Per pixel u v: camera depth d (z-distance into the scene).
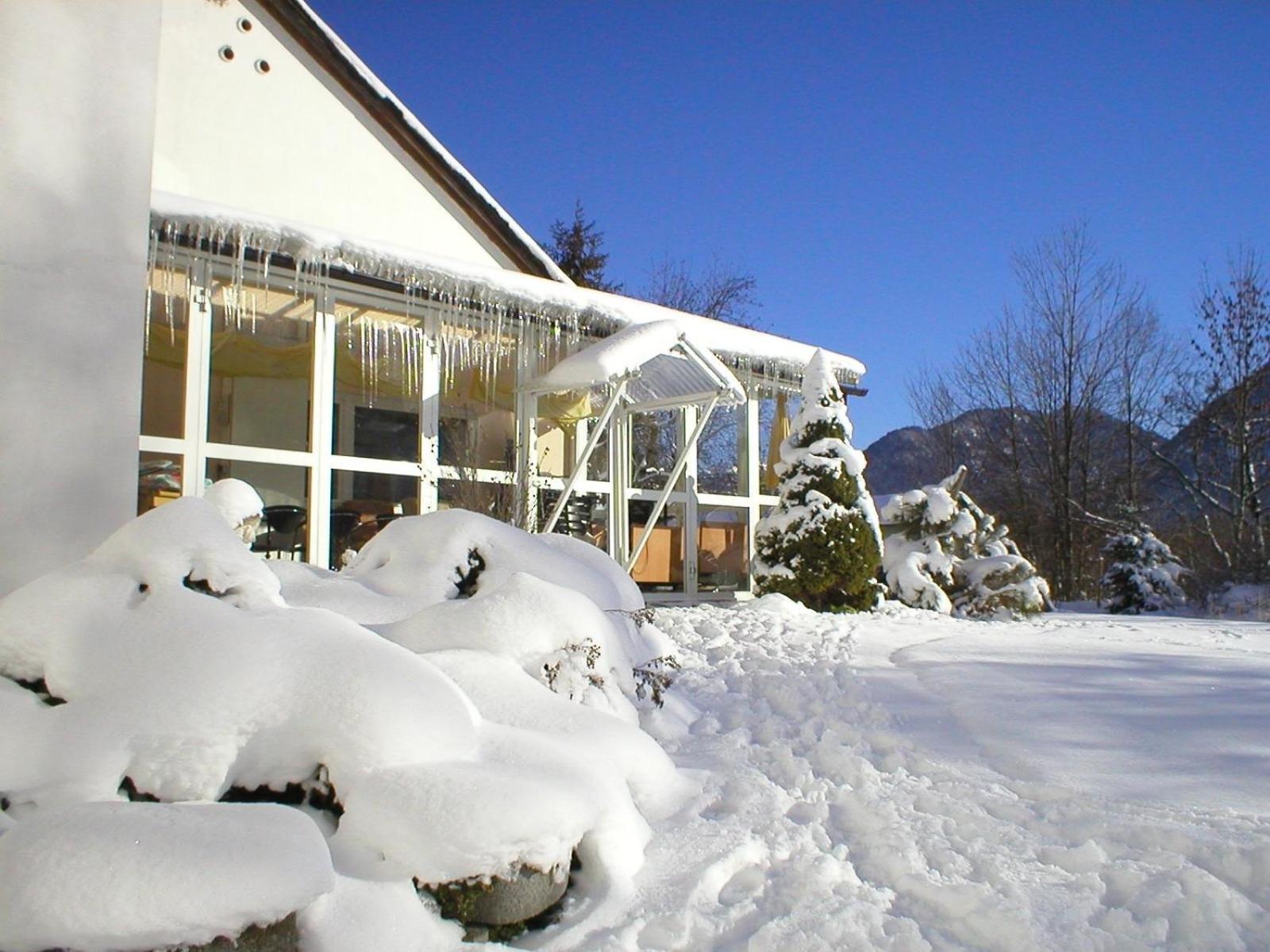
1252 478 22.67
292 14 10.89
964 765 4.13
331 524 8.41
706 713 5.00
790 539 10.51
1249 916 2.70
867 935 2.56
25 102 4.50
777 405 13.33
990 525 14.67
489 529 4.55
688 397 10.51
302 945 2.17
